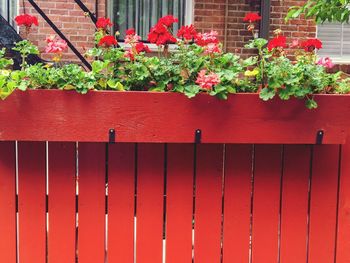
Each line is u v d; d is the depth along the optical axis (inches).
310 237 97.7
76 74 88.7
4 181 93.4
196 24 276.8
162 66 93.0
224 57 96.1
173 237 96.2
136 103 88.1
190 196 95.7
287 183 96.7
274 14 279.4
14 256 94.6
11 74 89.8
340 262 98.3
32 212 94.3
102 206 94.9
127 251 95.9
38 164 93.7
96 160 94.1
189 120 89.0
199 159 95.0
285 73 89.1
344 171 97.0
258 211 96.7
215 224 96.4
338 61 289.7
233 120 89.4
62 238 94.8
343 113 90.0
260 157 95.8
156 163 94.9
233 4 277.0
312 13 122.4
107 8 280.8
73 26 255.6
